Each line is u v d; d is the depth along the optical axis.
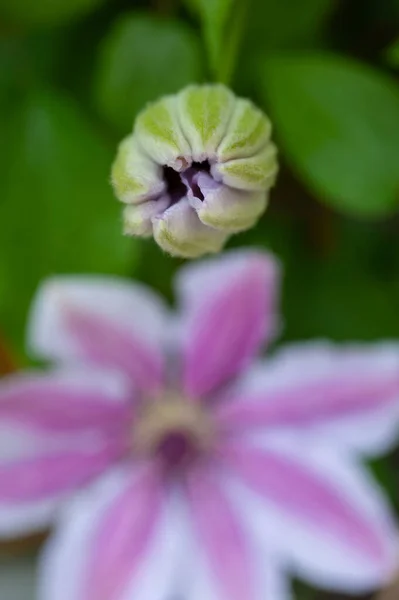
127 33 0.46
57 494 0.50
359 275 0.53
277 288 0.50
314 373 0.50
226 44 0.43
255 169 0.37
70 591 0.50
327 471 0.50
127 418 0.50
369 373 0.50
